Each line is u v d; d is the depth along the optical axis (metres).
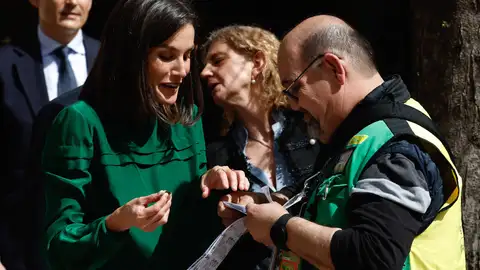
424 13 5.20
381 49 6.86
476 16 5.01
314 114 3.59
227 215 4.11
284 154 4.70
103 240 3.67
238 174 4.15
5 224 5.61
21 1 8.38
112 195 3.92
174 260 4.14
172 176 4.15
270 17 7.79
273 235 3.38
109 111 3.95
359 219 3.13
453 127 5.06
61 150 3.84
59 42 6.16
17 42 6.14
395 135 3.25
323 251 3.17
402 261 3.07
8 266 5.52
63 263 3.81
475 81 5.02
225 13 7.75
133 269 4.00
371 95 3.42
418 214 3.14
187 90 4.23
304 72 3.52
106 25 3.96
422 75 5.23
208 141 5.02
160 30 3.80
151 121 4.06
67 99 5.05
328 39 3.48
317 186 3.53
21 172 5.75
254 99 4.77
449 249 3.37
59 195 3.83
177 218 4.14
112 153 3.94
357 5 7.19
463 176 5.04
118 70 3.89
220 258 3.81
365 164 3.24
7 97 5.88
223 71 4.76
